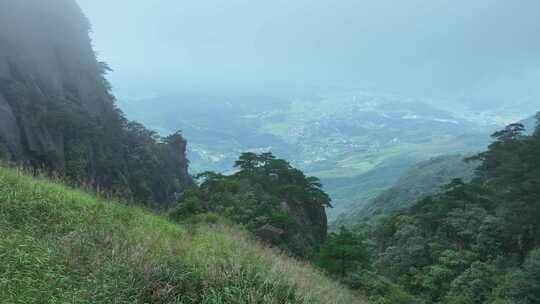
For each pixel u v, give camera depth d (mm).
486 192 52125
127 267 6219
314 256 27531
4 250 5812
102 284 5602
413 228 50156
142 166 83375
